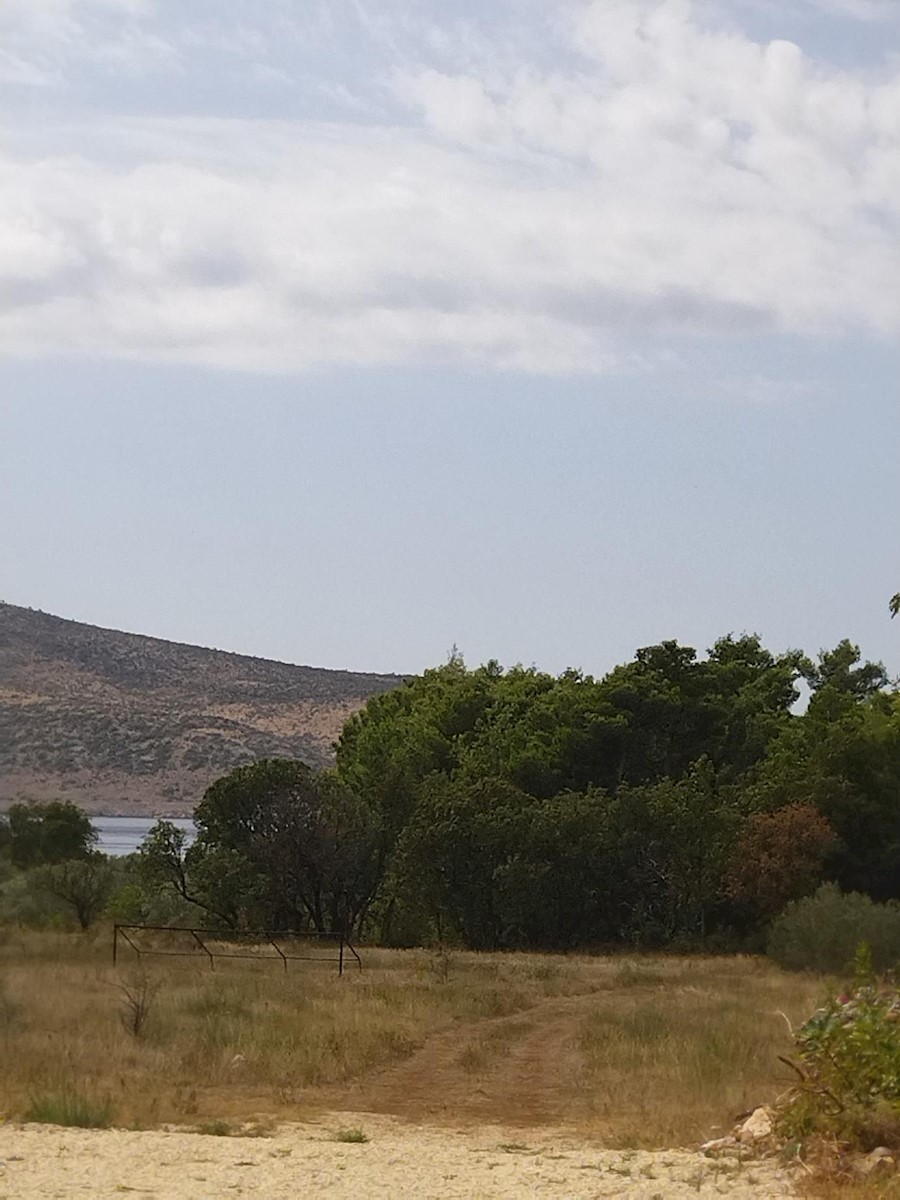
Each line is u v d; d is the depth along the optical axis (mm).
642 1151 13117
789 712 84875
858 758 62938
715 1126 14578
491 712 86438
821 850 57406
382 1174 11102
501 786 64562
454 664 95562
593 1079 18953
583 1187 10703
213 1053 19469
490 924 61969
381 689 156625
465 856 61812
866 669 95938
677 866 60000
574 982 39625
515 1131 14852
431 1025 26000
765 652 91562
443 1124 15375
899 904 54156
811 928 46781
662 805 60906
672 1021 26219
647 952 58125
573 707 80562
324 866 63281
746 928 60312
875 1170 11203
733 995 34688
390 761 76938
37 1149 11711
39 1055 18469
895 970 39625
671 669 81750
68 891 56406
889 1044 12898
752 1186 10867
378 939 65875
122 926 43688
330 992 31656
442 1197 10094
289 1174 10938
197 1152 11930
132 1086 16750
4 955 38594
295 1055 19672
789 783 63281
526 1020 28359
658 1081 18234
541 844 61281
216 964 41750
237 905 60750
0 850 59562
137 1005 22219
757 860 57375
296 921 64875
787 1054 19891
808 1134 12391
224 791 63531
